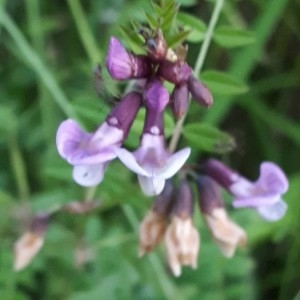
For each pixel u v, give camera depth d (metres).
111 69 0.14
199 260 0.22
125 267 0.22
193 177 0.18
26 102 0.26
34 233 0.19
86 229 0.22
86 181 0.15
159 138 0.15
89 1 0.27
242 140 0.27
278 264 0.25
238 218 0.22
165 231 0.18
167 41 0.15
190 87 0.15
